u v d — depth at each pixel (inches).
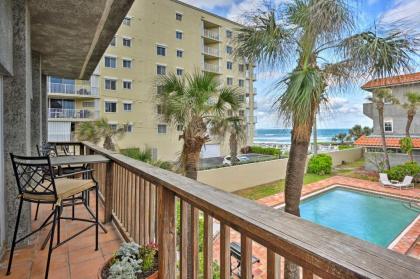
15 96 88.0
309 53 153.6
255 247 190.1
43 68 212.1
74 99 614.9
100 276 57.6
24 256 83.3
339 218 324.8
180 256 53.5
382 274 19.5
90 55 178.4
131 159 95.7
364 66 149.9
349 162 695.7
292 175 166.6
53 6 108.6
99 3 107.0
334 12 140.9
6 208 87.1
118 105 624.1
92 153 166.1
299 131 160.1
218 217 38.4
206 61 805.9
